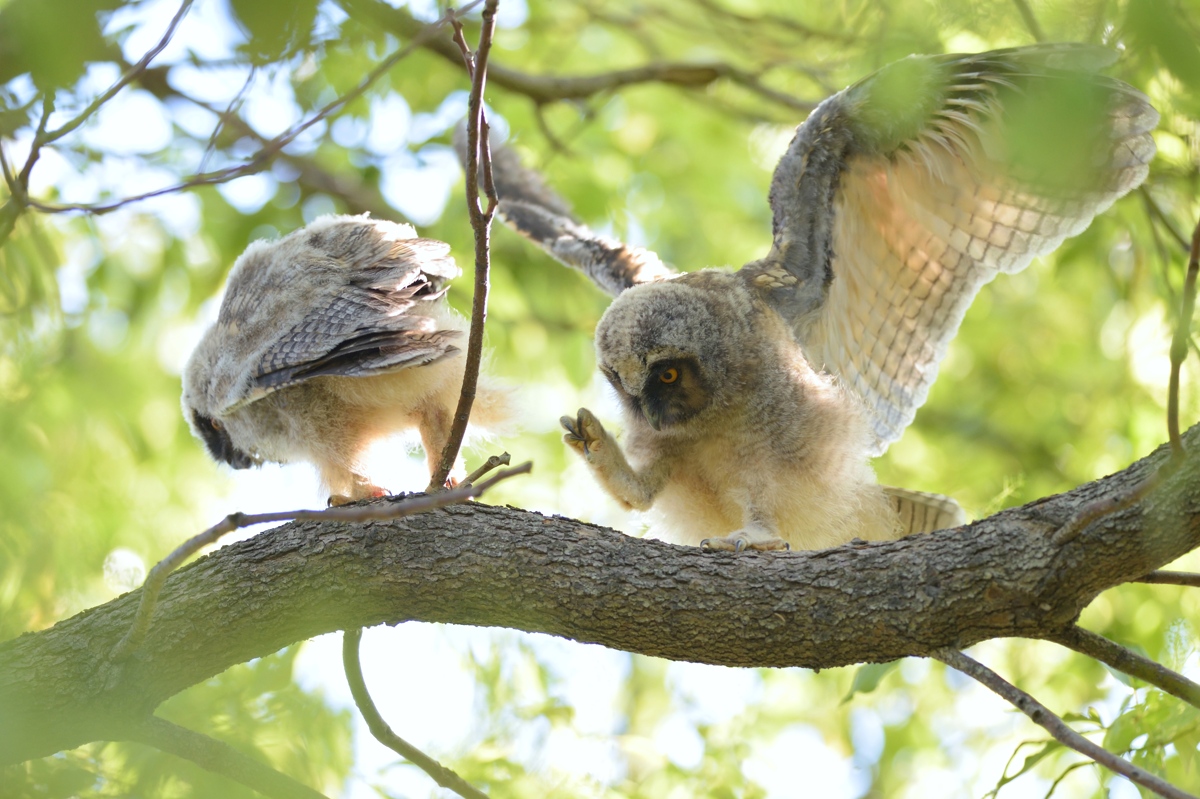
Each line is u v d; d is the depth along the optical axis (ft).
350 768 37.17
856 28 31.65
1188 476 21.58
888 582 23.36
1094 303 54.65
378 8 31.71
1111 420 52.95
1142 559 22.06
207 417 34.32
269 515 19.75
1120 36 22.22
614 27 58.08
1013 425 57.67
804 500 31.73
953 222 32.78
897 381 35.45
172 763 28.27
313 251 31.07
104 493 46.37
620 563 24.44
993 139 30.04
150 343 52.90
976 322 59.26
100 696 23.95
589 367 55.21
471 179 22.97
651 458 33.14
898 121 30.94
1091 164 19.92
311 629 24.94
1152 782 19.24
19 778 25.39
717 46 58.29
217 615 24.48
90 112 23.62
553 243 41.06
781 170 33.19
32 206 24.41
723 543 28.63
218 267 52.65
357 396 29.73
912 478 56.90
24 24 18.61
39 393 40.47
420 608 25.00
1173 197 42.11
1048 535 22.58
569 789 38.42
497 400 31.58
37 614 38.29
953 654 22.71
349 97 24.38
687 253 59.06
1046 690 47.16
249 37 19.86
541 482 54.03
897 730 51.88
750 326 32.14
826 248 33.42
